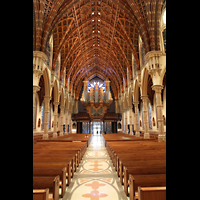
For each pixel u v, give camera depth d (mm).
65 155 7328
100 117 40375
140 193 3197
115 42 24922
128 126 32938
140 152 7664
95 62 38188
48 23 14500
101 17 21156
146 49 15234
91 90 41344
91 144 20344
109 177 6930
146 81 18312
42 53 13812
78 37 23328
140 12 15125
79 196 5008
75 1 16391
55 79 21000
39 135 22656
